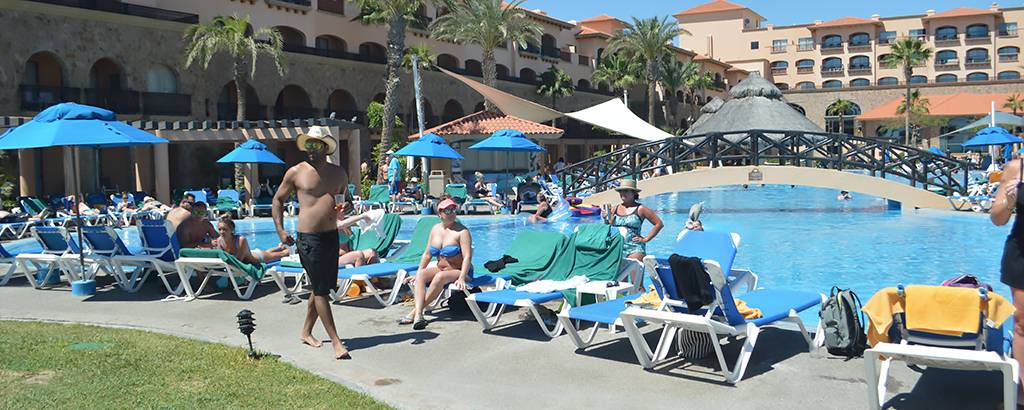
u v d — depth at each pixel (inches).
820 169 673.0
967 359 131.4
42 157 1006.4
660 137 982.4
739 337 206.4
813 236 499.8
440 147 706.8
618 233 251.8
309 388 161.6
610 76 2020.2
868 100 2546.8
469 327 228.5
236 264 270.7
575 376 173.6
